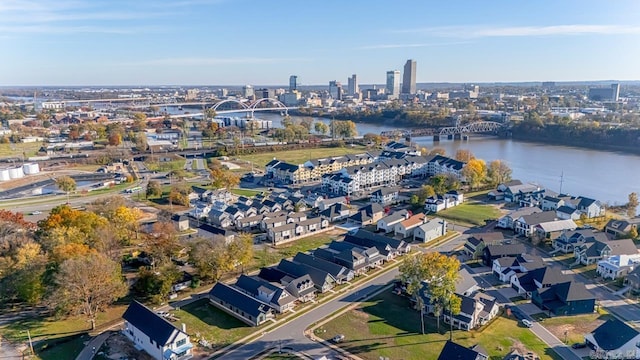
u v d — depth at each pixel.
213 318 82.69
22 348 71.88
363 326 79.81
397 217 136.75
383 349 72.75
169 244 105.62
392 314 84.31
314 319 82.44
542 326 80.12
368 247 112.69
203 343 73.88
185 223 134.88
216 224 137.62
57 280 77.44
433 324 80.56
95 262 81.06
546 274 91.94
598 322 81.50
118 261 99.31
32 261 86.00
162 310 85.44
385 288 95.38
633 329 71.19
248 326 80.00
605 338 71.81
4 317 81.44
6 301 86.50
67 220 107.50
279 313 84.69
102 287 80.25
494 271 102.81
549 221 126.12
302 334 77.31
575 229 120.75
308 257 104.88
